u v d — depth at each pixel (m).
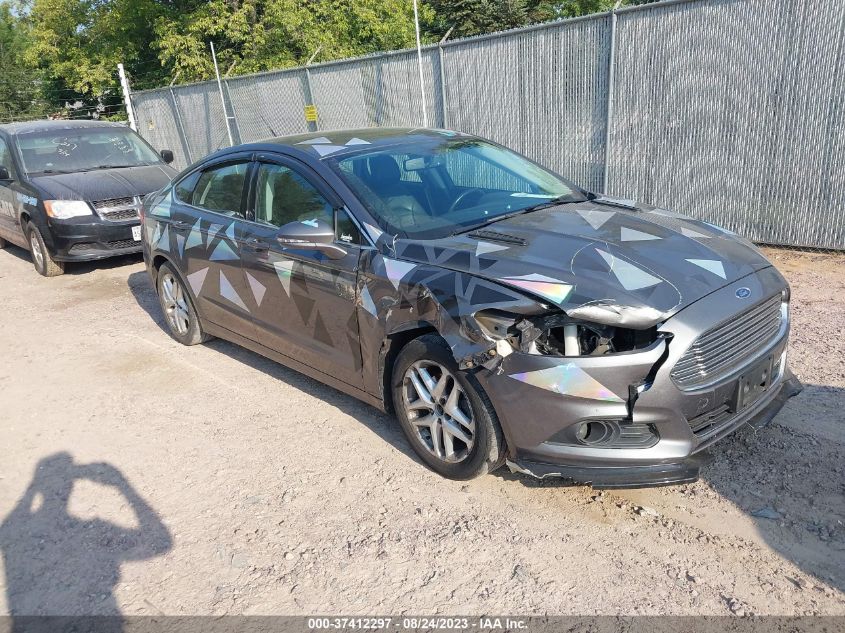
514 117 8.81
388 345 3.56
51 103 26.88
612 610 2.60
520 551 2.96
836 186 6.52
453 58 9.16
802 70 6.44
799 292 5.73
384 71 10.05
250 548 3.15
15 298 7.76
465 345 3.05
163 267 5.64
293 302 4.16
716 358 2.93
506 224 3.70
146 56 22.19
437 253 3.37
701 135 7.25
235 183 4.75
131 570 3.08
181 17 19.73
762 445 3.54
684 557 2.84
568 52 8.02
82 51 22.28
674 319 2.82
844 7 6.06
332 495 3.50
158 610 2.82
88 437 4.36
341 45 20.14
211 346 5.75
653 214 3.90
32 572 3.12
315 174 4.05
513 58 8.53
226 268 4.73
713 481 3.31
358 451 3.89
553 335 2.95
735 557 2.81
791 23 6.39
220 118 13.64
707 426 3.00
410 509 3.31
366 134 4.68
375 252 3.58
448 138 4.69
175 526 3.36
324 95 11.16
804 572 2.70
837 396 3.96
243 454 3.98
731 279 3.11
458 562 2.94
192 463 3.93
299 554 3.08
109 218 8.09
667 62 7.26
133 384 5.11
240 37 18.78
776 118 6.71
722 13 6.77
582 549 2.94
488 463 3.25
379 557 3.01
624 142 7.84
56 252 8.10
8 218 9.11
